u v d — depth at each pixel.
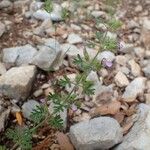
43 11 0.29
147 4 0.32
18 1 0.30
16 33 0.28
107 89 0.25
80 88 0.24
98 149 0.21
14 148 0.21
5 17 0.29
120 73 0.26
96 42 0.27
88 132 0.22
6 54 0.26
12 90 0.23
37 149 0.22
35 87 0.24
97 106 0.24
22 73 0.24
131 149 0.21
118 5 0.32
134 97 0.25
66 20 0.29
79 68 0.26
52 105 0.23
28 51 0.26
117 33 0.29
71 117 0.23
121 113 0.24
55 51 0.25
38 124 0.21
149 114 0.22
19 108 0.23
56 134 0.22
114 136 0.21
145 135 0.21
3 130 0.22
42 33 0.28
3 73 0.25
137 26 0.30
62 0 0.30
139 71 0.27
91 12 0.30
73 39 0.28
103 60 0.22
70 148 0.22
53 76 0.25
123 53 0.28
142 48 0.28
